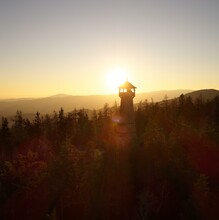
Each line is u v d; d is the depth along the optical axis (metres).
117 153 40.94
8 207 40.09
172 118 82.25
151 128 53.25
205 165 42.25
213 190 38.06
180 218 34.44
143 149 41.91
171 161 39.22
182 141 45.66
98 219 35.94
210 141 45.91
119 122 61.56
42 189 38.25
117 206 36.62
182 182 37.69
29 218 37.97
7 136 99.38
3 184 43.47
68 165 36.59
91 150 40.38
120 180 38.00
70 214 36.78
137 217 36.03
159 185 38.12
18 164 45.22
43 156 63.72
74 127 102.62
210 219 33.38
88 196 36.50
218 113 98.94
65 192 36.72
